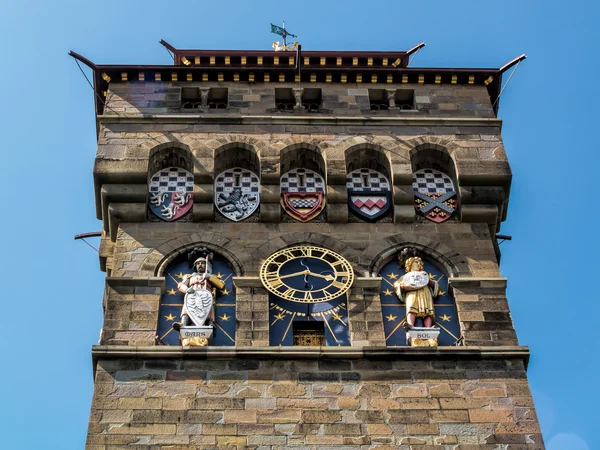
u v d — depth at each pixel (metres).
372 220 42.66
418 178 44.31
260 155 43.94
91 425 35.62
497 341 38.69
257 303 39.53
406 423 36.09
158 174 43.97
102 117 45.16
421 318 39.44
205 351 37.56
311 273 40.59
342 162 43.81
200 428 35.69
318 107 47.31
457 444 35.66
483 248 41.75
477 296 40.03
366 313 39.47
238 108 46.44
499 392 37.00
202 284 39.75
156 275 40.31
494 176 43.56
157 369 37.19
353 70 47.53
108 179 42.91
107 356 37.41
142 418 35.88
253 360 37.53
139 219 42.12
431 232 42.28
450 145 44.81
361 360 37.66
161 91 46.81
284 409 36.25
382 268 41.28
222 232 41.91
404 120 45.78
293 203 43.06
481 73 47.94
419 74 47.78
